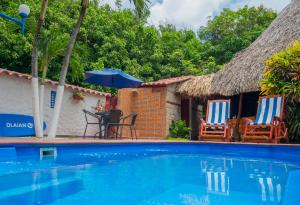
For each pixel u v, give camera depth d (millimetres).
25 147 5094
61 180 3201
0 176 3420
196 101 13539
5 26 12234
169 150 7746
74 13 16500
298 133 7848
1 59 12883
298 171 4102
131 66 17297
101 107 10906
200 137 9273
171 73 20250
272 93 8500
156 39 21188
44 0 7082
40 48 7855
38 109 7215
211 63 22469
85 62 15203
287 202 2234
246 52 11188
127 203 2225
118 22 18906
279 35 10391
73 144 5848
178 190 2715
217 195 2500
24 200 2270
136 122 13156
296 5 11578
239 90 9578
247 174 3787
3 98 8242
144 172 3877
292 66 8008
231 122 9883
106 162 4930
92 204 2184
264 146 6719
